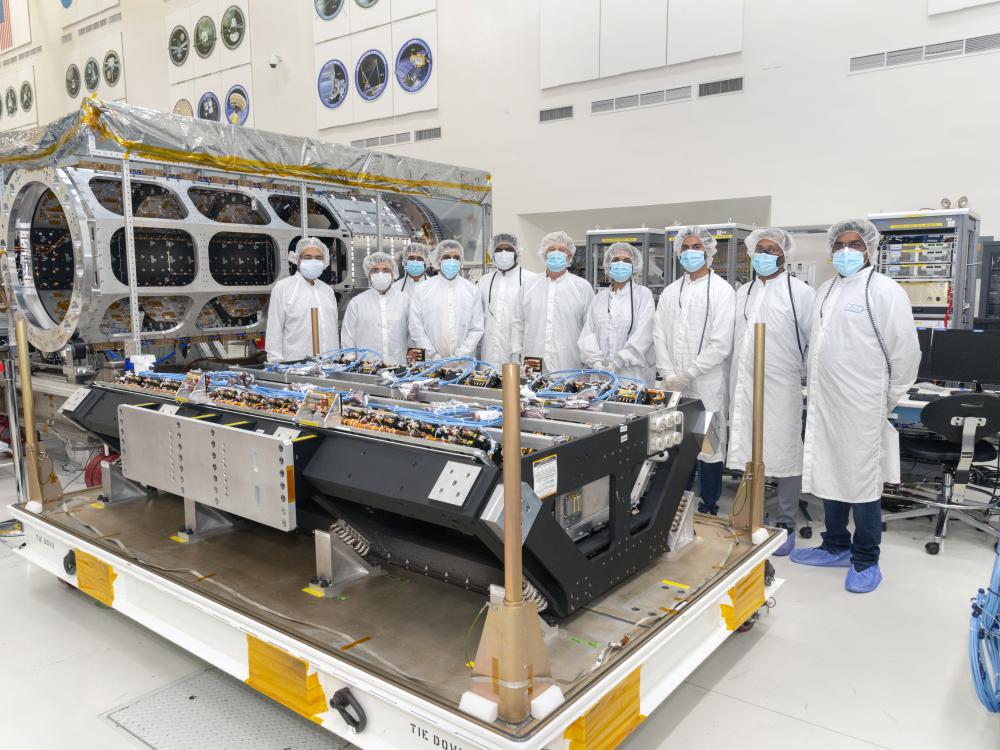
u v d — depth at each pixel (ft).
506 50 25.25
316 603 6.98
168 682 7.64
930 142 17.99
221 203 14.94
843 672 7.77
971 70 17.28
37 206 13.88
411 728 5.32
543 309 14.60
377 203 17.61
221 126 13.64
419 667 5.75
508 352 15.51
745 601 7.96
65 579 9.13
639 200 23.07
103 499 10.21
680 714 7.01
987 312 16.43
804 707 7.13
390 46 28.02
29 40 44.14
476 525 5.40
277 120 32.40
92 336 12.87
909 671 7.79
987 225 17.51
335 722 5.86
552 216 25.45
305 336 14.85
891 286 9.64
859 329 9.71
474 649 6.08
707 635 7.34
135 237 13.12
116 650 8.34
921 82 17.95
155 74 37.27
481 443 5.84
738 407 11.46
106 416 9.41
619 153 23.24
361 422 6.79
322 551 7.24
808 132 19.72
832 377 9.98
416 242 17.56
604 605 6.85
